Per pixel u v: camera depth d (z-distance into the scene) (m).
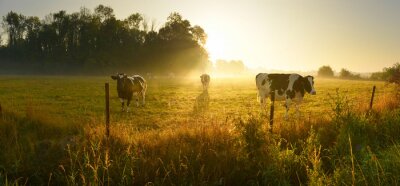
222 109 21.02
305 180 7.26
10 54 114.12
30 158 8.04
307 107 21.75
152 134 9.78
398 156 7.21
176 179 7.23
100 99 25.92
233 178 7.43
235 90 38.78
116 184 7.06
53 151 8.53
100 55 102.50
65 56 106.62
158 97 28.62
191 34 110.44
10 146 8.73
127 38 110.81
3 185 6.67
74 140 9.22
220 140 9.04
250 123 8.23
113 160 7.78
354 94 30.56
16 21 115.00
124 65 103.94
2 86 38.00
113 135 9.31
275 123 10.50
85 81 55.38
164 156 8.08
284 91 18.08
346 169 6.72
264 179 7.20
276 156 7.55
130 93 19.95
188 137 9.49
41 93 30.28
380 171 6.65
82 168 6.89
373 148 8.83
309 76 17.95
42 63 106.75
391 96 17.62
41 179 7.25
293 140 9.57
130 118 17.23
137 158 7.49
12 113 12.27
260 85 19.33
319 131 9.81
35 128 10.97
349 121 9.93
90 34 107.88
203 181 6.94
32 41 113.31
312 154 7.64
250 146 7.97
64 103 22.97
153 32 110.56
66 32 112.69
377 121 11.17
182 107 22.20
